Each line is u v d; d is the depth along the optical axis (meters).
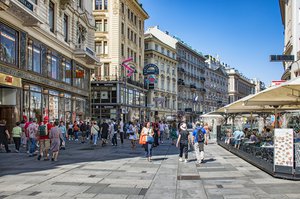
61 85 30.16
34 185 9.49
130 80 52.03
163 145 26.20
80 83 36.09
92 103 48.59
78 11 35.06
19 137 18.58
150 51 64.19
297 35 37.78
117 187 9.37
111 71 49.06
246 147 16.14
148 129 15.64
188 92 85.75
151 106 60.22
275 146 10.77
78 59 34.91
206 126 24.42
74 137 30.41
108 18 49.34
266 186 9.41
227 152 20.45
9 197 8.03
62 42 30.23
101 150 20.58
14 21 21.94
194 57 90.75
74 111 34.22
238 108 19.64
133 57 56.28
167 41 76.81
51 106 28.41
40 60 26.11
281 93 11.93
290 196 8.14
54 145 14.87
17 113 22.41
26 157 16.20
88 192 8.67
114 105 47.84
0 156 16.56
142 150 20.91
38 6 24.86
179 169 12.93
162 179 10.70
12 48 21.97
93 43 40.69
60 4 30.22
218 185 9.70
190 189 9.17
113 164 14.12
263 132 22.00
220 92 114.75
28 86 24.16
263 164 12.38
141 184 9.84
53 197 8.08
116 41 49.12
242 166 13.80
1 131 18.44
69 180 10.31
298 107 18.25
